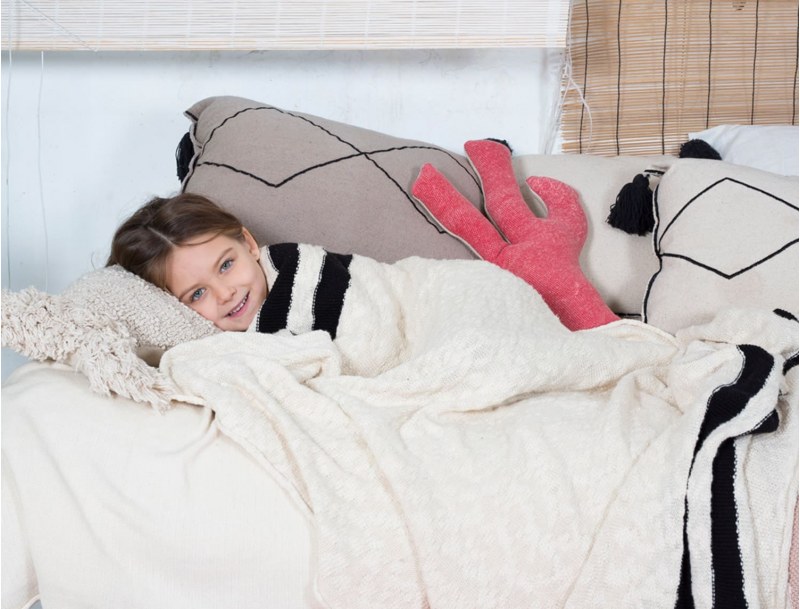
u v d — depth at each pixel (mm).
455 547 932
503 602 916
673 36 2012
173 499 971
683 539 897
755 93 2039
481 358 1111
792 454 949
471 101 2070
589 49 2023
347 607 923
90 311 1129
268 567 955
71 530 987
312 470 981
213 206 1365
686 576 885
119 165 2076
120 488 985
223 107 1641
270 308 1303
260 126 1568
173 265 1286
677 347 1259
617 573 894
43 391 1064
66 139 2062
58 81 2043
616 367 1184
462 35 1859
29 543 1013
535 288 1447
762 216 1376
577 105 2059
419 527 937
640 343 1232
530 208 1709
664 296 1411
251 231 1485
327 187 1522
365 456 1021
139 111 2059
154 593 962
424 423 1074
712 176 1457
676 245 1433
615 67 2029
